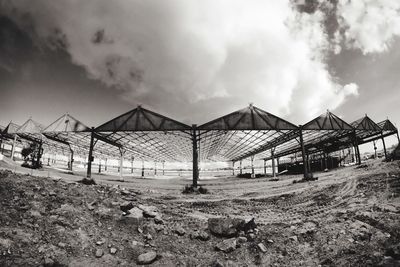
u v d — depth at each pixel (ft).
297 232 24.36
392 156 69.46
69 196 28.66
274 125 64.80
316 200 39.68
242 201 43.68
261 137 82.48
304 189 49.67
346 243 20.30
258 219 31.09
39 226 20.17
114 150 103.55
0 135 82.79
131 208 28.68
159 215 27.78
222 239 23.48
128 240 21.57
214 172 165.07
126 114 63.00
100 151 106.73
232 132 74.90
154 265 18.26
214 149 112.98
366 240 20.52
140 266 17.92
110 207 28.27
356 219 25.35
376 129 83.61
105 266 17.24
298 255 20.30
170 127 61.72
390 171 49.78
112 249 19.43
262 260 19.79
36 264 15.56
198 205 39.06
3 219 19.72
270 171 155.53
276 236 23.86
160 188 66.85
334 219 26.94
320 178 66.03
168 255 20.02
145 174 138.82
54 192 28.27
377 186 39.52
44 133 69.72
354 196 37.32
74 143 91.15
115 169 148.46
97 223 23.49
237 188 67.77
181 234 24.13
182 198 45.62
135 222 24.64
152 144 90.12
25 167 69.62
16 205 22.68
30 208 22.80
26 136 83.76
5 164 58.54
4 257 15.38
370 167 65.98
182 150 111.14
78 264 16.79
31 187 28.35
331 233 22.71
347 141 97.96
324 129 68.90
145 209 28.63
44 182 32.04
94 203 27.84
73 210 24.58
